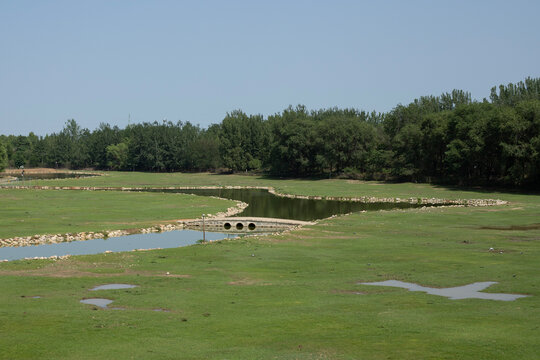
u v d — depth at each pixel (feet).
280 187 477.77
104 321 83.87
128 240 199.52
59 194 376.89
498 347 68.18
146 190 468.34
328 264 137.59
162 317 86.43
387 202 346.95
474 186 433.48
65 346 71.61
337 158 606.14
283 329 79.00
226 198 392.06
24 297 101.60
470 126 431.43
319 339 73.82
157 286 111.86
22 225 219.41
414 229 205.05
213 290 107.55
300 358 66.33
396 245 167.53
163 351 69.56
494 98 564.30
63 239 195.42
